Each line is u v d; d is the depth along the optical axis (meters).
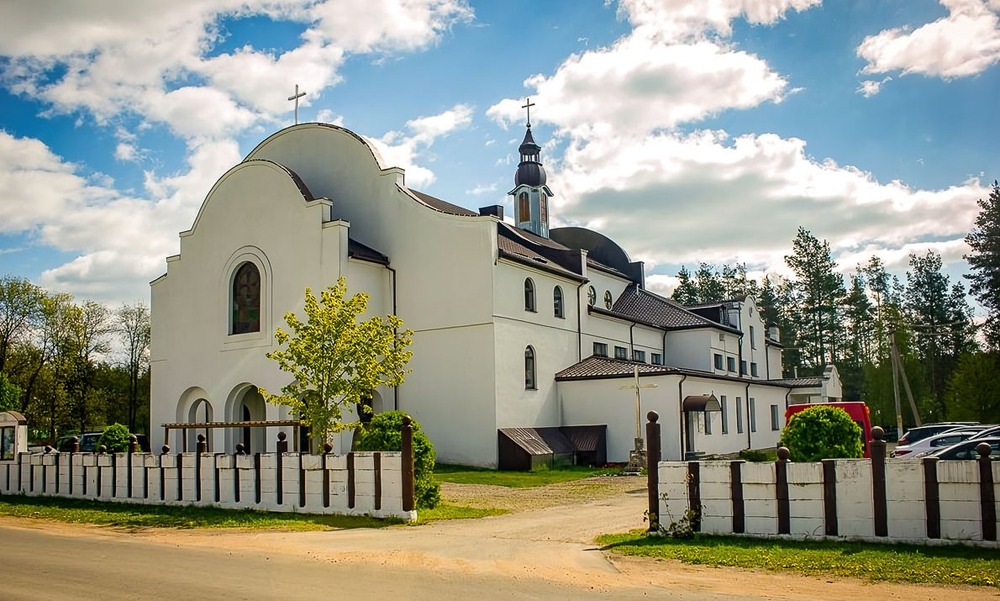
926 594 9.47
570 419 35.12
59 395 59.09
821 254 81.00
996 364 55.94
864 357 80.00
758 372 54.44
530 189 47.91
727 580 10.38
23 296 57.62
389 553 12.78
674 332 46.28
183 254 35.50
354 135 35.16
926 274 78.00
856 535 12.63
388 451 18.20
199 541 14.88
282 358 21.67
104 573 11.10
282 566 11.53
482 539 14.45
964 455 18.36
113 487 22.06
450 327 32.22
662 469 14.08
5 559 12.57
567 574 10.87
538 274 35.03
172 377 35.09
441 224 32.72
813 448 15.28
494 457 30.91
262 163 33.25
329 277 30.94
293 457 18.50
